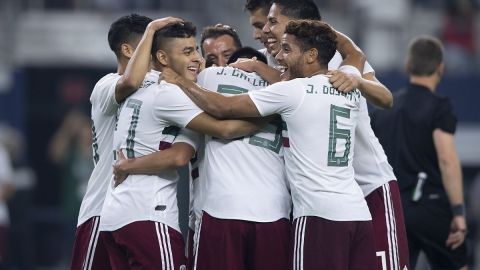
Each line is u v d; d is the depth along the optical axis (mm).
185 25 19750
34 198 50000
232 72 19953
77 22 50438
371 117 26047
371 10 51281
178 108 19234
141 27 20641
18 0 51375
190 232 20406
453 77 46156
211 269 19453
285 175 19781
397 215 20938
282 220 19547
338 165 19297
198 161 20109
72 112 48812
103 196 20750
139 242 19266
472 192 44469
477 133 46031
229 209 19312
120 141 19828
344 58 20656
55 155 45344
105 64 50031
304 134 19125
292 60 19422
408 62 25875
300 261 19078
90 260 20672
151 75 19875
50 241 44656
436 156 25266
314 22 19469
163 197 19500
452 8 51094
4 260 39531
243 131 19359
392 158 25453
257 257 19438
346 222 19031
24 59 49875
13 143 43000
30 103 49594
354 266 19219
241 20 50594
